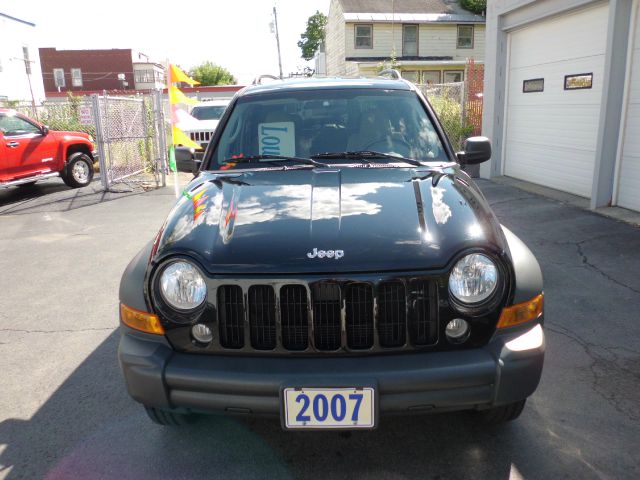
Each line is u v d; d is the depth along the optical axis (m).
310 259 2.24
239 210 2.62
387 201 2.62
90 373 3.58
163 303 2.32
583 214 7.21
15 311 4.74
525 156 9.91
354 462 2.61
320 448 2.72
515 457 2.61
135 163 13.02
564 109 8.62
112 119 11.55
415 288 2.22
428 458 2.62
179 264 2.31
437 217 2.48
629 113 7.02
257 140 3.50
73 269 5.91
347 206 2.58
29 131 10.75
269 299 2.25
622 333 3.87
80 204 9.79
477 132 12.79
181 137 8.46
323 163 3.24
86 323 4.43
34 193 11.39
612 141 7.18
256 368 2.22
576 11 8.16
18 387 3.42
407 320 2.22
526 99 9.74
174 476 2.54
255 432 2.87
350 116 3.56
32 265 6.12
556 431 2.79
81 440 2.84
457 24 29.67
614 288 4.70
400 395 2.20
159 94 11.40
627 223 6.64
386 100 3.65
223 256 2.30
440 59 29.81
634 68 6.87
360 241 2.31
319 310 2.24
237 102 3.75
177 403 2.30
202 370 2.23
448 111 13.28
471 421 2.90
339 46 31.12
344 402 2.16
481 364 2.21
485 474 2.50
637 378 3.28
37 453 2.74
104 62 53.03
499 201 8.34
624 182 7.21
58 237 7.36
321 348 2.26
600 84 7.74
